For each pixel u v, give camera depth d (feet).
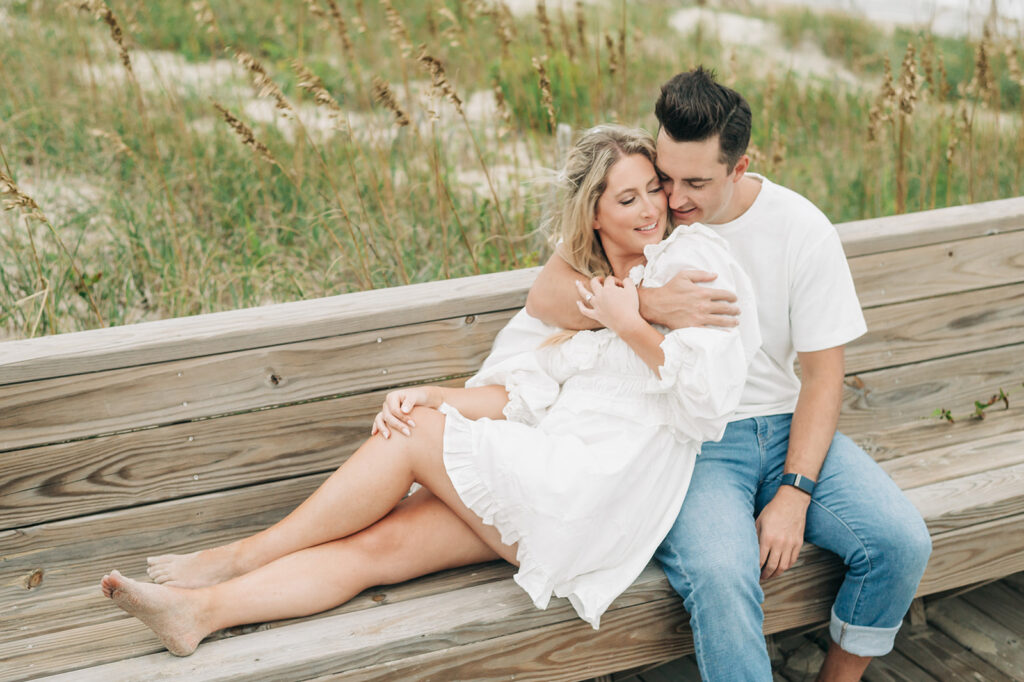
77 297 10.84
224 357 7.22
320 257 11.95
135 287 11.13
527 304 7.52
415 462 6.68
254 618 6.33
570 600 6.41
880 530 6.60
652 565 6.75
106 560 7.34
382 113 16.07
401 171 14.10
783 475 7.00
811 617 7.06
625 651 6.64
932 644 8.27
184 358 7.13
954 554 7.39
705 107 6.35
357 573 6.56
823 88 19.93
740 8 30.27
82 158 13.80
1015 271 9.38
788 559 6.67
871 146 13.10
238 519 7.62
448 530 6.81
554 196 7.58
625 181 6.70
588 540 6.37
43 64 16.25
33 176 13.38
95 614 6.88
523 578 6.39
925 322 9.19
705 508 6.67
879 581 6.63
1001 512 7.45
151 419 7.16
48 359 6.81
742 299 6.78
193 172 12.78
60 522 7.18
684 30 26.89
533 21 21.86
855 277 8.84
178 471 7.36
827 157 16.78
